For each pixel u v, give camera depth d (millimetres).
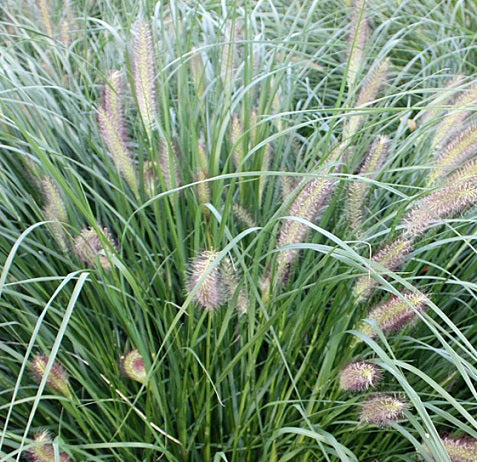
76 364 709
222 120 809
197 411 679
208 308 591
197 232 629
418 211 623
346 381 598
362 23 900
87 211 596
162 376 719
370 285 631
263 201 883
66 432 713
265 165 773
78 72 1114
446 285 829
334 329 695
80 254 658
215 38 1061
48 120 894
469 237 625
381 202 919
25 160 764
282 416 680
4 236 725
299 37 1135
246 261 772
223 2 1023
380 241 795
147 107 707
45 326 723
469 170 650
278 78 912
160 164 736
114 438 691
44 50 1104
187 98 860
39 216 736
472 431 561
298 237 618
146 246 767
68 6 1112
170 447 693
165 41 1019
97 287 648
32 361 697
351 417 707
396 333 732
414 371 524
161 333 692
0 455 560
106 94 742
